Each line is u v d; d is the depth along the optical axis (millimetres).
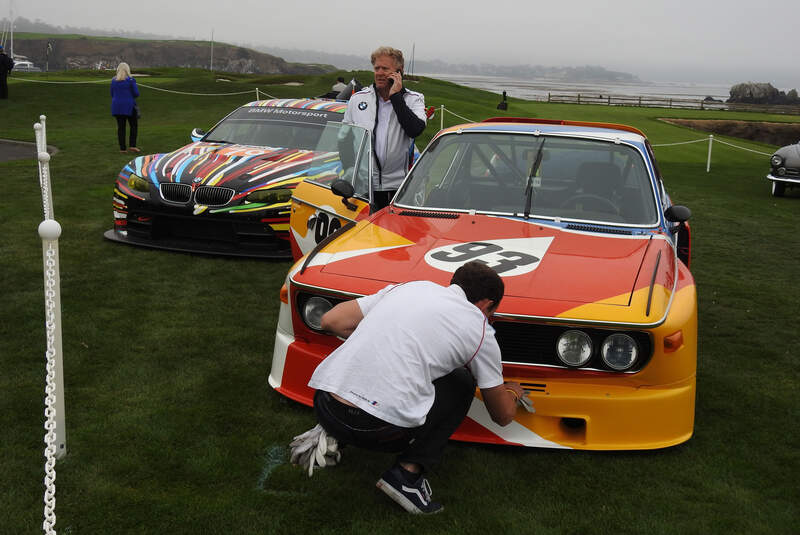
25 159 12453
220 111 23547
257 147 7480
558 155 4543
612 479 3158
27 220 7809
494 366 2803
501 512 2893
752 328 5543
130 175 6902
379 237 3926
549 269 3512
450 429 2881
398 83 5195
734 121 41531
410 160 5703
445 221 4215
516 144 4625
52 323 2523
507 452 3367
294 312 3562
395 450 2770
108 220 7996
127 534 2641
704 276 7188
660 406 3236
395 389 2656
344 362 2748
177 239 6844
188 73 42812
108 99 25312
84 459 3127
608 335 3135
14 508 2740
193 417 3570
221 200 6488
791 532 2811
